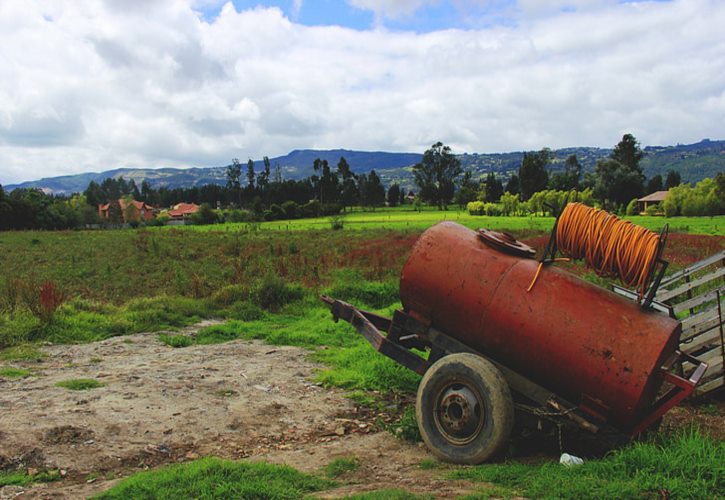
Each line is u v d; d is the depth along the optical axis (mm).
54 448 5707
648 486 4281
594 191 101625
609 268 5734
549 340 5617
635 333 5367
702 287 11383
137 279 20703
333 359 10000
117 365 9352
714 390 7508
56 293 12969
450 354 6070
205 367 9305
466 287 6082
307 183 150125
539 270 5922
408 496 4359
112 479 5242
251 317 14141
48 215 81500
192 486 4707
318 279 19109
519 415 5891
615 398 5367
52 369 8906
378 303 15656
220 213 98688
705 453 4711
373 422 7176
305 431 6746
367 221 74500
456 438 5680
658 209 85500
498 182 131000
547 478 4664
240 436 6477
